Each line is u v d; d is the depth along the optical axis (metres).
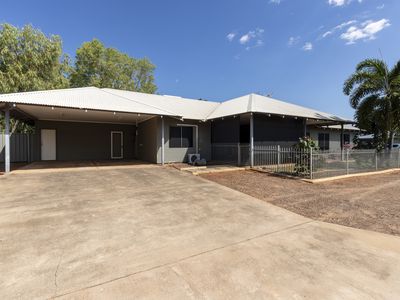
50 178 8.06
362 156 10.47
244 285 2.33
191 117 12.75
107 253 2.95
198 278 2.44
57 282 2.31
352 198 6.09
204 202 5.46
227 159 12.98
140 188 6.77
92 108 9.32
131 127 15.95
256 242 3.38
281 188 7.18
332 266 2.73
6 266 2.60
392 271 2.64
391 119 12.05
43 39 17.73
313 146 8.99
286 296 2.17
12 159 13.15
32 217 4.20
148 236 3.50
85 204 5.07
